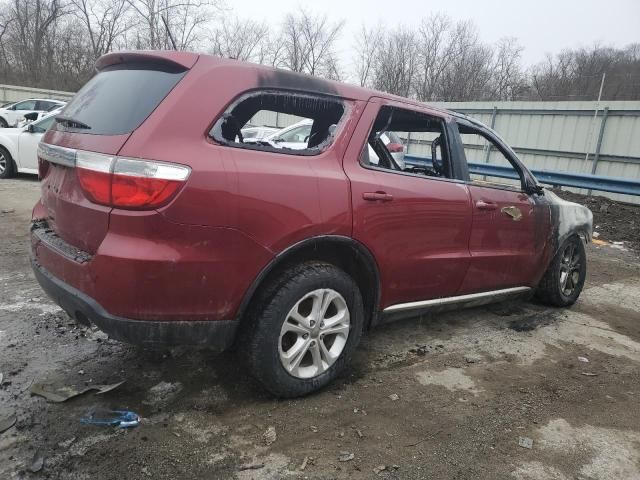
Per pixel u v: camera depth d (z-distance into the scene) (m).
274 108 3.03
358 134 3.02
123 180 2.23
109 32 36.16
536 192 4.32
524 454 2.56
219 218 2.37
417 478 2.32
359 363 3.44
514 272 4.18
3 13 37.72
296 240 2.64
